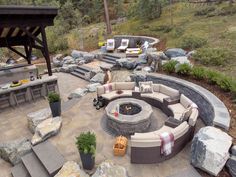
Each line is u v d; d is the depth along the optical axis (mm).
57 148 7434
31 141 7707
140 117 8031
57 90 12781
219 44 13266
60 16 31875
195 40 14078
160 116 9367
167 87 10180
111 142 7648
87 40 24641
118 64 14508
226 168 5793
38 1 29953
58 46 23250
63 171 6062
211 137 5922
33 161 7164
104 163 6090
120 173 5738
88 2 35844
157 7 24156
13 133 8953
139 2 24828
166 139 6211
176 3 27203
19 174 6930
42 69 18484
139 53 15883
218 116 6953
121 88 11070
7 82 12445
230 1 21578
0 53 22234
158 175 6070
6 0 26734
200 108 8891
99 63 17141
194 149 6121
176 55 12688
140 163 6551
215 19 19016
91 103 10930
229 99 8188
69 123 9016
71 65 17438
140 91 10484
